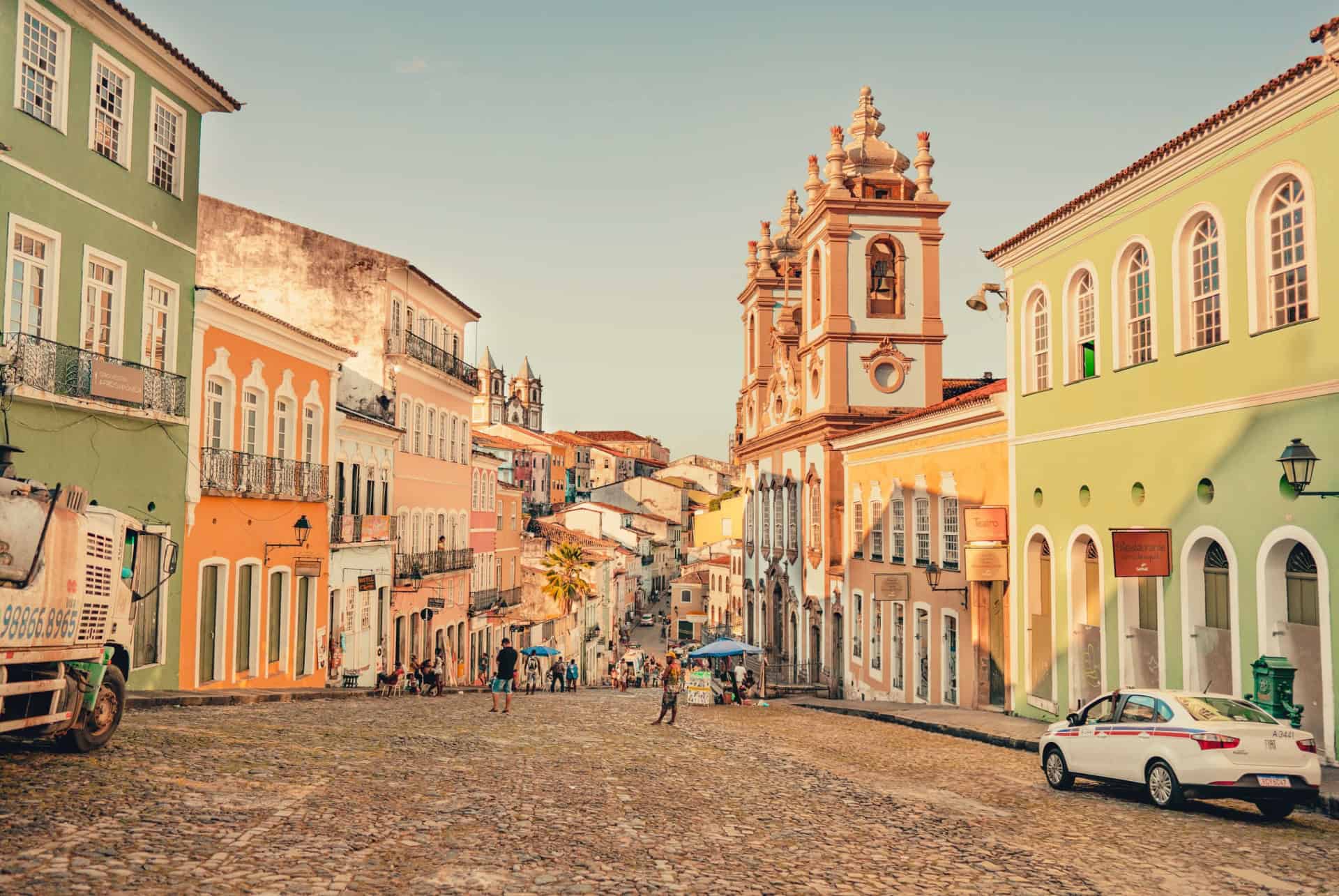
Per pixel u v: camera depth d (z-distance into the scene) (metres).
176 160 23.11
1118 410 20.53
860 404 41.09
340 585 32.06
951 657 28.84
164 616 22.19
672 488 132.62
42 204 18.62
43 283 18.86
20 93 18.20
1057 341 22.95
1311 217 15.53
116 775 10.82
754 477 56.38
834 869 8.83
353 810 9.98
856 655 37.66
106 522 12.32
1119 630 20.28
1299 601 15.98
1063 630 22.45
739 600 70.19
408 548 39.88
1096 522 21.23
